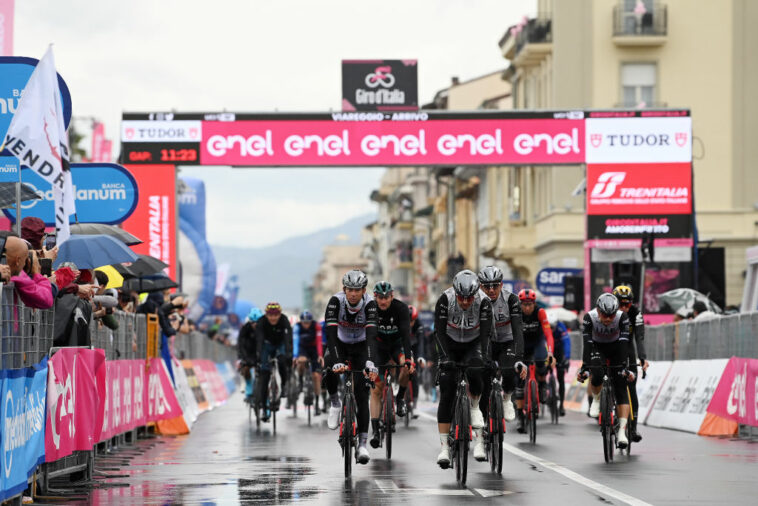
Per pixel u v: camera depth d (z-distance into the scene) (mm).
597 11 103438
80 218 45000
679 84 103438
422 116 70312
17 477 21422
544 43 111375
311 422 52125
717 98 103500
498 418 28594
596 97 103312
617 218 71688
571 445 37125
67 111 31750
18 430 21516
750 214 102438
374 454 34531
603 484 26031
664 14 102938
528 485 25906
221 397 84062
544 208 110938
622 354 32344
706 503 22703
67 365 25688
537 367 41125
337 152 70188
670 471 28781
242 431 46344
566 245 104000
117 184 45219
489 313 27234
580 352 64312
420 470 29469
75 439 26406
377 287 32594
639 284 62656
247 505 22781
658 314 72812
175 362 50406
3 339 20391
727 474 28031
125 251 35250
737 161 103125
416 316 49969
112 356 34812
